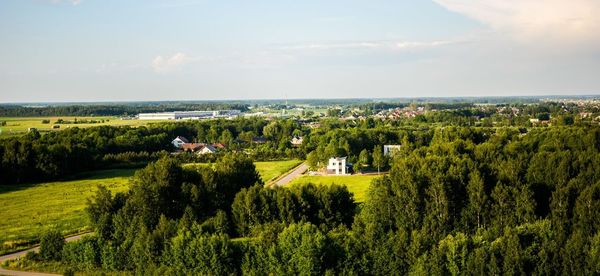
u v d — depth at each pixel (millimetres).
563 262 61250
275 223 78500
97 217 90312
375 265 66625
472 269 62156
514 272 60562
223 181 104812
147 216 87688
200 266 67625
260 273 66500
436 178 83250
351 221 92125
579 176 85250
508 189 80750
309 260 65188
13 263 75438
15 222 105062
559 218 75062
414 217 80688
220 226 83250
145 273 67875
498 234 70688
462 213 81562
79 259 74625
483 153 127750
